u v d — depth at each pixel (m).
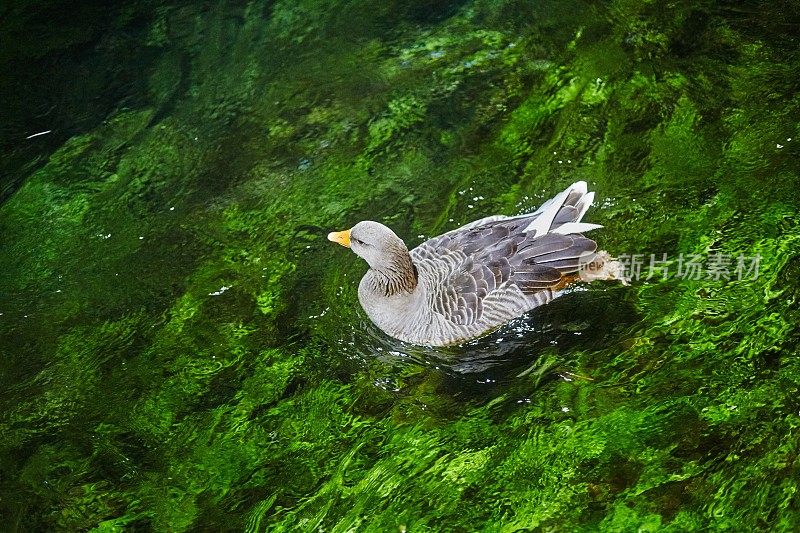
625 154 8.77
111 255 8.48
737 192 8.19
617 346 7.12
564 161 8.81
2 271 8.41
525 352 7.26
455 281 7.34
